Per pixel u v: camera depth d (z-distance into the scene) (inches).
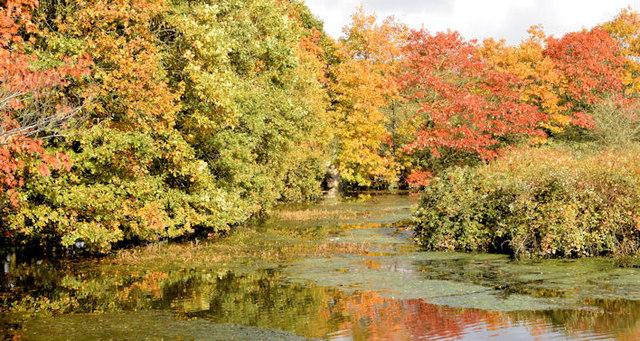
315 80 1133.7
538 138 1263.5
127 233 611.8
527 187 529.0
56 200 502.3
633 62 1656.0
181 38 610.5
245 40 754.8
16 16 440.8
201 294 382.9
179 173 633.6
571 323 292.0
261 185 901.2
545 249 504.7
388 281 416.5
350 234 739.4
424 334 278.8
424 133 1248.2
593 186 518.9
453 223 583.2
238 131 755.4
